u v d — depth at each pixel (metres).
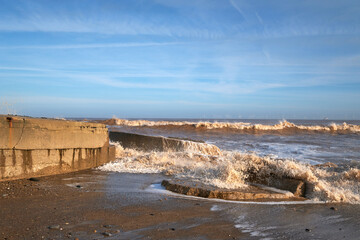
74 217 4.24
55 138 7.36
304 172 6.26
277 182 6.48
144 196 5.61
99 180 7.05
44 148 7.13
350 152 15.52
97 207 4.78
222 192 5.66
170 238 3.59
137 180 7.22
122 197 5.49
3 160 6.39
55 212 4.44
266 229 4.04
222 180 6.58
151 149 12.91
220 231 3.89
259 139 21.97
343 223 4.37
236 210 4.87
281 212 4.86
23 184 6.17
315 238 3.75
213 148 13.06
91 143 8.57
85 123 8.32
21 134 6.59
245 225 4.17
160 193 5.88
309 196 5.95
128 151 11.92
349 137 24.69
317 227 4.18
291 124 31.83
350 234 3.91
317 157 13.72
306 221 4.43
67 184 6.44
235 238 3.68
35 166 7.04
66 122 7.66
